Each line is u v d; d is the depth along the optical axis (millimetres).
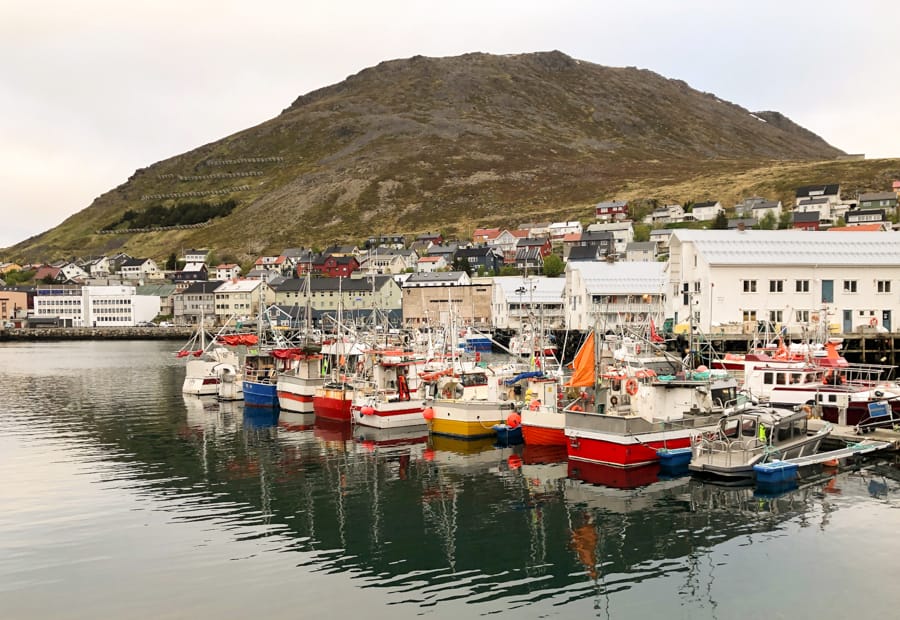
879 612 23188
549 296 129250
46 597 24625
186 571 26688
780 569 26422
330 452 46344
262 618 22969
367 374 61812
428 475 40000
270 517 32938
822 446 42344
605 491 36062
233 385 72188
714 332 79438
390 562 27422
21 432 54688
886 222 188000
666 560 27375
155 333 189625
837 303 82312
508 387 52438
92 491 37500
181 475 40812
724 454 37750
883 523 30625
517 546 28938
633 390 42656
